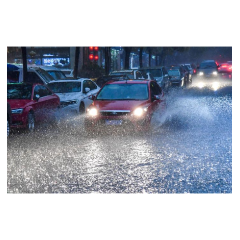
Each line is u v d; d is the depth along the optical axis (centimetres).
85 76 5806
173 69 5650
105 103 1953
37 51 7162
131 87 2083
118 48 8175
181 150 1498
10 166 1273
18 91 2147
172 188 1020
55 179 1111
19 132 2033
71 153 1477
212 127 2061
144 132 1888
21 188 1027
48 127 2253
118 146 1600
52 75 4075
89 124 1903
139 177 1127
